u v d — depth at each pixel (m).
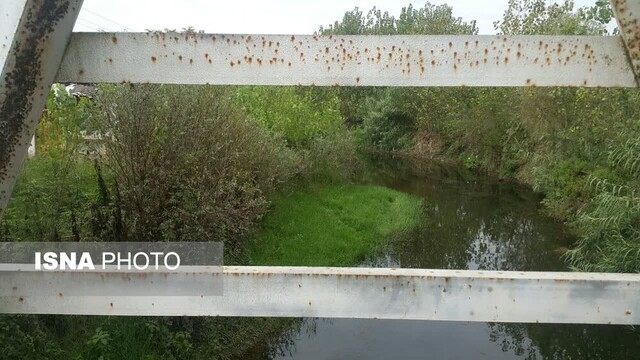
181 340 4.23
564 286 1.30
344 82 1.32
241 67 1.31
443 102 20.59
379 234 9.59
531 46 1.28
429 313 1.33
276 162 8.73
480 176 17.14
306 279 1.34
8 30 1.10
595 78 1.27
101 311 1.35
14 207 4.18
